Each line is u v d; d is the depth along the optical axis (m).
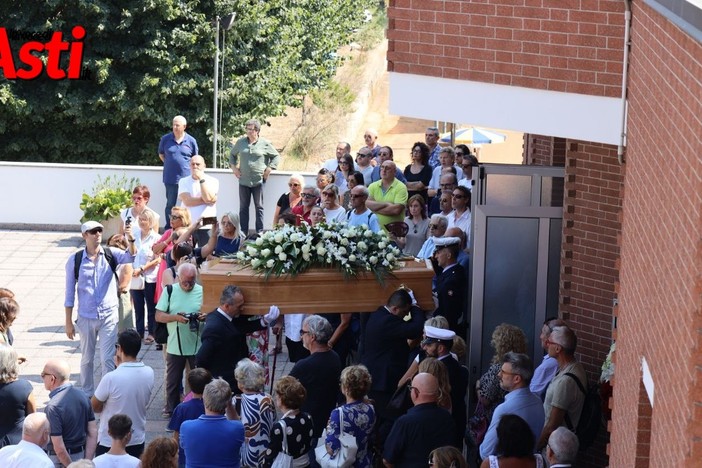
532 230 15.16
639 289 8.72
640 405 8.57
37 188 27.81
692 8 6.16
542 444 12.03
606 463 14.41
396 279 14.78
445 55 12.35
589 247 14.73
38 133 38.12
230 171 27.97
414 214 19.47
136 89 36.88
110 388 13.23
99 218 26.78
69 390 12.54
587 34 11.05
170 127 38.25
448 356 13.07
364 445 11.91
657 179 7.91
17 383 12.68
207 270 14.73
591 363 14.94
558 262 15.21
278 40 39.56
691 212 6.35
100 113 37.25
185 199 24.08
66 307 16.98
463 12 12.14
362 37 60.50
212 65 38.09
